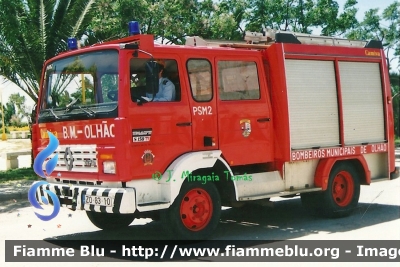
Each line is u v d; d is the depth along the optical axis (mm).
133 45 6988
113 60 7023
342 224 8977
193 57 7578
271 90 8523
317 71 9016
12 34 15641
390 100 10227
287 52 8570
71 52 7758
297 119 8617
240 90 8102
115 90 6930
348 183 9617
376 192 12773
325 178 8992
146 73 6715
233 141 7902
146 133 6977
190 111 7430
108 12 19141
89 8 16719
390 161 10180
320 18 25531
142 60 7105
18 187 14375
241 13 25109
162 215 7328
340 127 9266
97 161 7020
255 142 8195
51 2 16469
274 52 8469
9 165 20516
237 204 8039
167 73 7332
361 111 9672
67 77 7750
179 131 7301
